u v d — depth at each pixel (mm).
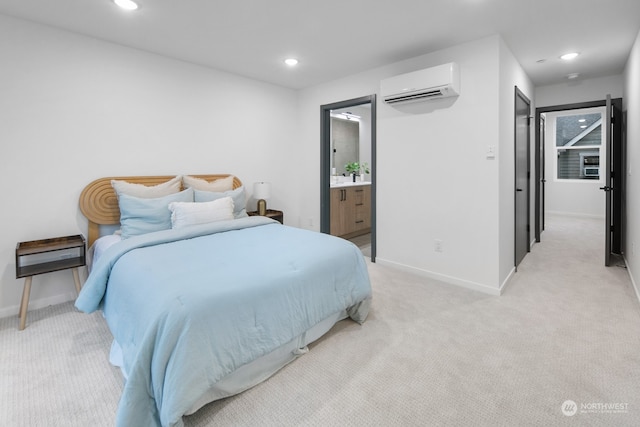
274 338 1757
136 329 1555
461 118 3086
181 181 3445
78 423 1513
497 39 2840
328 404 1625
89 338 2273
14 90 2582
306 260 2088
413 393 1688
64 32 2779
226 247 2309
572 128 7406
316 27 2748
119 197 2904
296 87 4531
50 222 2795
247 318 1646
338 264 2236
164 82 3387
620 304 2711
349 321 2482
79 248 2914
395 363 1948
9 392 1713
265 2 2355
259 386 1769
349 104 4043
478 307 2703
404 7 2420
